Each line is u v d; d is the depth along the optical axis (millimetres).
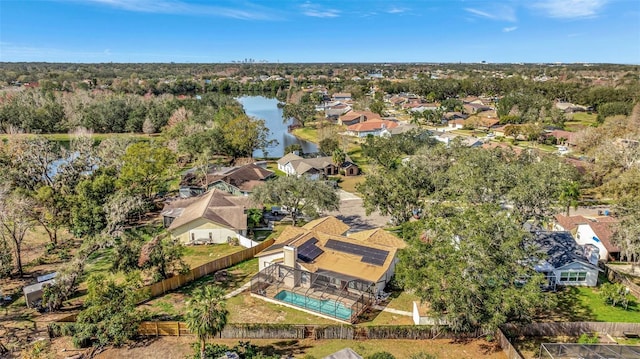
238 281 44250
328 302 39250
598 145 80000
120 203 54562
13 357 31125
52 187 60188
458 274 30641
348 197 75438
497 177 42625
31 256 50469
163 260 42500
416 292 31969
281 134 144875
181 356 31328
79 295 41125
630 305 38938
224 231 55250
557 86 186250
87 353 31625
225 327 33750
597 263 45719
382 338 33688
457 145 62938
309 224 51438
